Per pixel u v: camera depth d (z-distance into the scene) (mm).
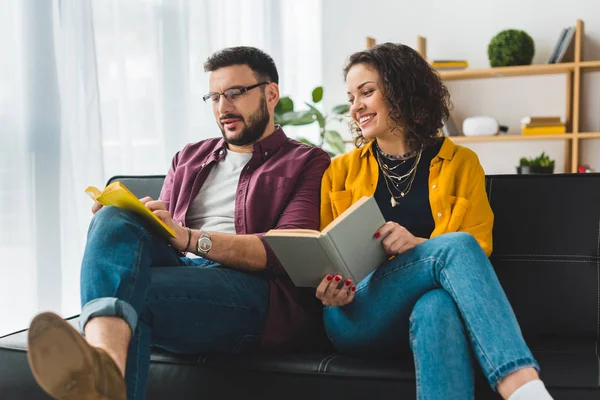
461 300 1271
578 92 3791
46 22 2436
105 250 1295
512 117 4152
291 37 4340
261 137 1868
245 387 1463
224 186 1839
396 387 1353
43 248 2451
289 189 1768
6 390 1535
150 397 1535
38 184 2436
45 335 992
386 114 1721
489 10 4156
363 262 1419
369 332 1453
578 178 1722
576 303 1663
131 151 2947
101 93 2797
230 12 3703
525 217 1725
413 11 4309
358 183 1748
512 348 1199
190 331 1492
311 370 1428
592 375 1316
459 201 1655
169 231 1448
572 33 3803
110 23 2832
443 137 1779
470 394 1227
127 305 1218
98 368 1044
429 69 1770
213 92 1862
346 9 4441
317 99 3652
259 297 1571
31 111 2412
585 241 1682
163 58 3152
